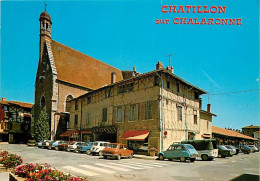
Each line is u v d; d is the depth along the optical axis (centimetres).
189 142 1986
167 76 2314
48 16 4869
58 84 4231
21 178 738
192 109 2719
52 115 4016
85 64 5097
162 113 2167
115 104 2714
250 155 2702
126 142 2478
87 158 1795
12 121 5116
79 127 3484
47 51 4503
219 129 3762
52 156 1925
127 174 1042
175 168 1265
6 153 1166
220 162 1688
